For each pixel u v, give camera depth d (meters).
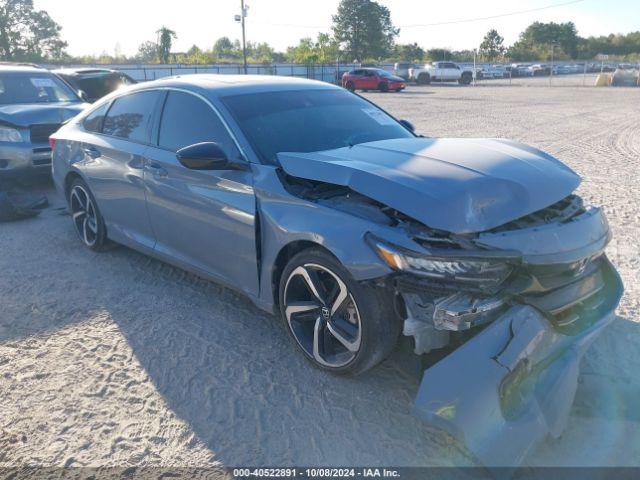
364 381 3.15
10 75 8.30
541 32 101.62
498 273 2.58
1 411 2.96
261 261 3.42
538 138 12.12
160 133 4.22
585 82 41.28
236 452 2.65
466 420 2.40
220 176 3.59
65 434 2.79
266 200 3.30
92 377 3.26
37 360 3.45
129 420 2.88
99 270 4.89
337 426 2.81
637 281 4.37
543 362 2.54
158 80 4.61
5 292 4.46
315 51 62.06
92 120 5.14
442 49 83.75
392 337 2.87
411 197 2.72
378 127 4.15
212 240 3.76
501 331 2.48
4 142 7.05
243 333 3.73
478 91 32.38
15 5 66.56
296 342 3.35
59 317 4.02
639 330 3.62
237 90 4.02
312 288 3.10
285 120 3.85
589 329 2.79
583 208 3.15
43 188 8.02
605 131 13.35
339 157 3.26
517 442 2.35
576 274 2.81
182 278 4.68
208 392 3.10
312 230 2.98
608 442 2.62
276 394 3.06
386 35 94.81
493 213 2.71
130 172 4.39
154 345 3.60
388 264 2.64
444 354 2.84
